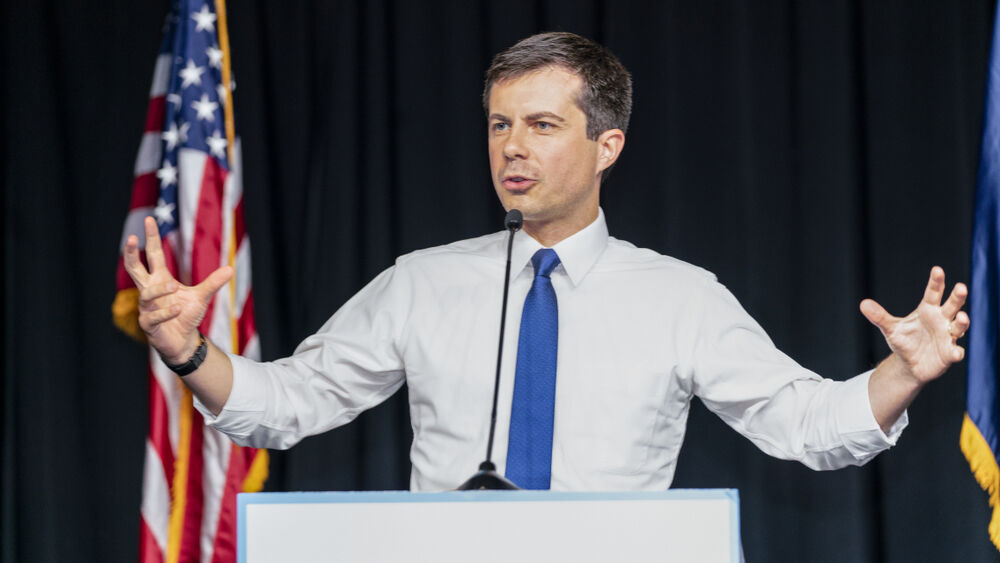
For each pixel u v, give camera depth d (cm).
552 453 416
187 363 377
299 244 659
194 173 558
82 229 667
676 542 268
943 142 618
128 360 660
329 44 663
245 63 661
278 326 653
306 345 463
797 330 621
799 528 614
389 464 635
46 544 652
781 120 634
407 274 468
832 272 615
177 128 569
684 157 631
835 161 620
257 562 265
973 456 500
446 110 650
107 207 667
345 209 645
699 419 627
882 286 619
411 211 646
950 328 334
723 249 627
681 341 438
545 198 421
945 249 614
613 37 641
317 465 643
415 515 266
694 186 631
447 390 434
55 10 678
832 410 392
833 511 609
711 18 636
